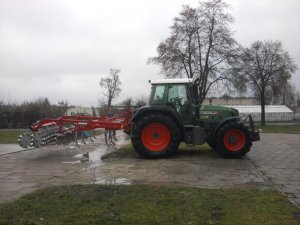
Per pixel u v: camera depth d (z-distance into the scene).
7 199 7.61
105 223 5.94
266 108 79.75
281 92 52.16
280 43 48.62
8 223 5.93
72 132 15.02
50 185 8.88
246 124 14.05
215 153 14.80
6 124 39.97
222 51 38.28
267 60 49.03
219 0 38.06
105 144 18.42
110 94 57.81
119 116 15.22
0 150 16.44
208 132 13.98
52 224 5.89
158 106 13.95
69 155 14.62
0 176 10.16
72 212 6.44
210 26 38.25
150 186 8.35
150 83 14.53
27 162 12.80
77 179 9.59
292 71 49.12
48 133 14.21
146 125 13.46
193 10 38.34
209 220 6.08
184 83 14.34
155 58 39.38
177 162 12.48
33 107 40.53
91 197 7.35
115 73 58.19
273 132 34.09
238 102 81.00
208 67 38.47
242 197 7.43
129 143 19.44
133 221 6.02
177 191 7.86
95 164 12.18
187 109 14.13
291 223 5.96
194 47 38.22
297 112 105.06
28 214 6.36
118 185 8.46
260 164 12.22
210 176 9.94
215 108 14.15
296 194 7.94
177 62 38.22
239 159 13.23
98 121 14.77
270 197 7.45
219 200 7.20
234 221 6.04
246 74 43.44
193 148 16.50
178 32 38.53
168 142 13.46
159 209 6.61
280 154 15.01
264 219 6.13
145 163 12.30
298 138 24.97
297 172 10.64
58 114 39.41
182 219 6.12
